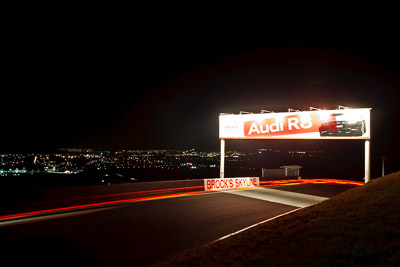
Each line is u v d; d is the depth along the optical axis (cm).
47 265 670
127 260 706
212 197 1788
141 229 993
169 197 1788
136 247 803
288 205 1495
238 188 2409
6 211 1287
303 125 2228
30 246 799
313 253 564
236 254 637
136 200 1650
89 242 842
